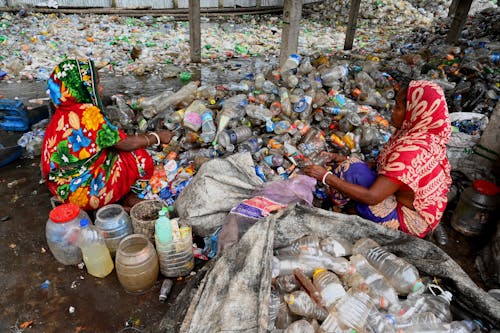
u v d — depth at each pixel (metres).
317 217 2.50
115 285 2.53
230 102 3.65
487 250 2.82
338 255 2.43
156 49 7.61
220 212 2.79
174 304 2.24
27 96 5.21
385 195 2.46
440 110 2.38
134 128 3.95
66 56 6.70
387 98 4.46
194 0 6.53
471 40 7.60
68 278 2.56
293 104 3.66
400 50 7.57
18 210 3.16
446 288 2.33
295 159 3.27
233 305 1.96
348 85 4.30
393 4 12.03
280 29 10.06
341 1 12.29
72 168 2.77
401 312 2.09
